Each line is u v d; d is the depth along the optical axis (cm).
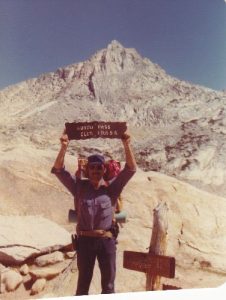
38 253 351
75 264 350
